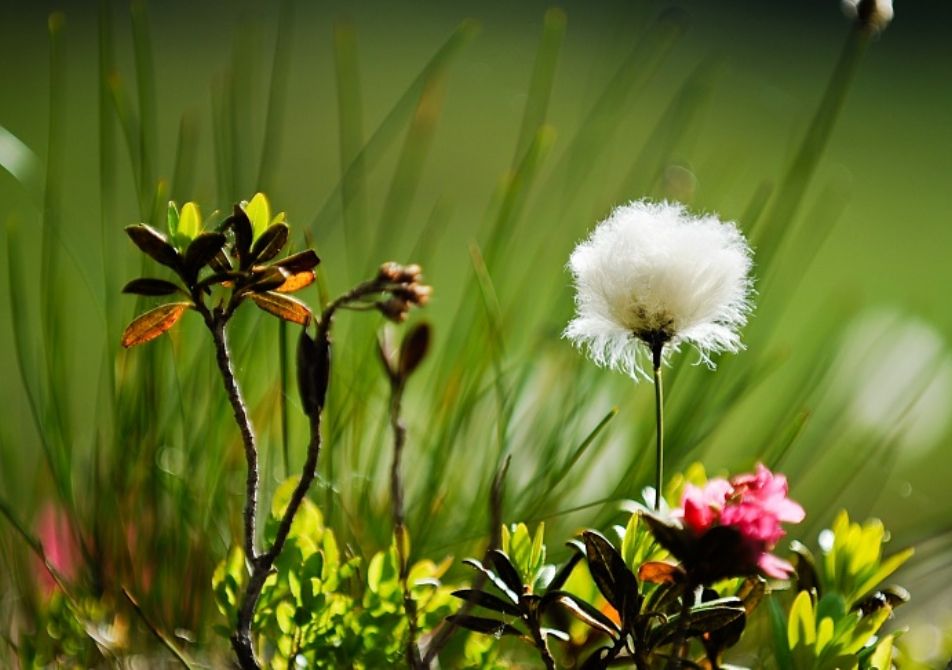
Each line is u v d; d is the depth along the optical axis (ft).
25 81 13.05
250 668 2.32
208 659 2.63
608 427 2.89
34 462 3.07
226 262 2.32
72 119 11.45
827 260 10.40
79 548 2.71
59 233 2.84
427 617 2.46
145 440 2.72
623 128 11.96
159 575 2.67
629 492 2.75
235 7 17.80
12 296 2.76
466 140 13.05
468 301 2.94
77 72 13.05
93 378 5.45
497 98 14.35
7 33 14.49
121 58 13.14
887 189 12.70
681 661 2.32
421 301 2.29
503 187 3.05
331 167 11.64
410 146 3.11
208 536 2.70
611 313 2.35
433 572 2.48
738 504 2.27
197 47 15.71
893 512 3.96
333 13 17.92
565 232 3.59
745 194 9.41
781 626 2.42
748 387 3.02
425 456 2.86
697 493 2.30
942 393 3.74
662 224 2.35
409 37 17.16
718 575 2.26
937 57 16.90
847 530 2.49
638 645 2.31
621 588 2.30
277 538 2.31
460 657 2.58
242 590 2.48
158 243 2.27
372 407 2.97
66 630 2.59
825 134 3.01
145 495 2.70
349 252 3.04
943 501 5.00
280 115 3.13
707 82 3.48
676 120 3.28
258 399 2.90
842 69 3.00
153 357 2.74
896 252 10.68
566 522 2.84
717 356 2.86
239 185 2.94
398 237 3.13
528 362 2.85
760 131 12.73
